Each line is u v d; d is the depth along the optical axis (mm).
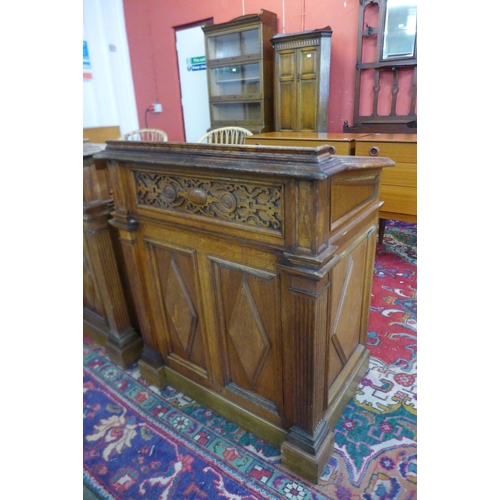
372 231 1346
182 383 1537
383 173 2375
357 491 1136
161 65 5043
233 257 1104
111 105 5379
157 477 1234
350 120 3676
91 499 1179
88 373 1752
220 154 979
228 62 3912
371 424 1376
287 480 1183
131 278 1473
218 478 1213
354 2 3309
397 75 3262
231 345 1267
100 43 5062
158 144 1132
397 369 1658
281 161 870
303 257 900
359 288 1353
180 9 4531
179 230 1217
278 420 1234
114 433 1415
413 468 1201
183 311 1356
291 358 1069
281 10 3732
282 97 3588
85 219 1534
